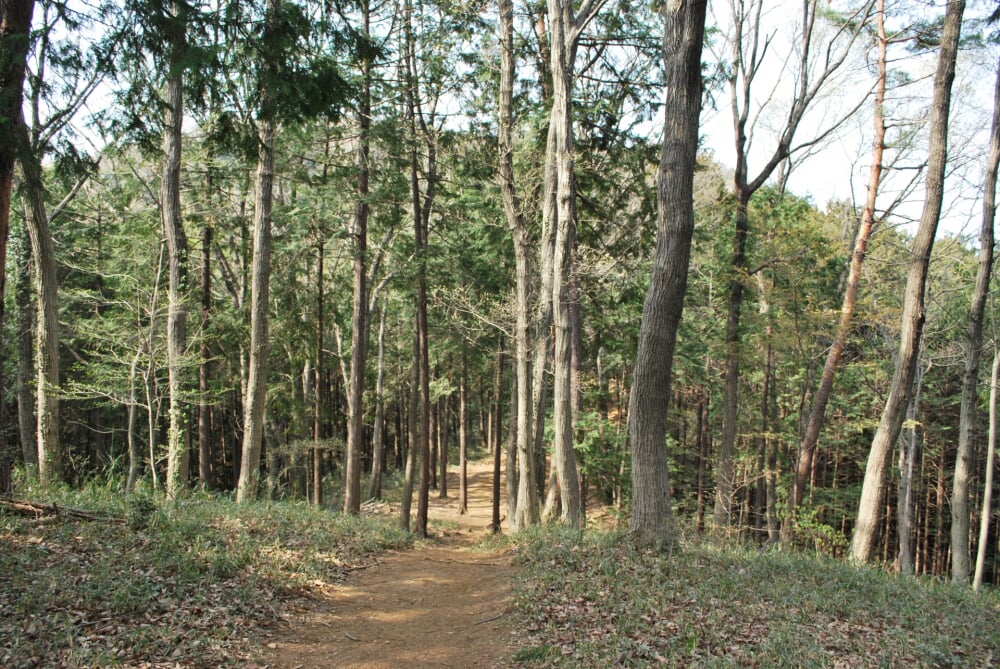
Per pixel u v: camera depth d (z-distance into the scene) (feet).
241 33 24.45
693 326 79.20
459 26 51.19
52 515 26.37
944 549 98.73
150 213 59.00
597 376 85.81
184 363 49.11
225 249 77.92
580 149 54.95
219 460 103.91
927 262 39.04
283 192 75.61
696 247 62.54
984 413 81.97
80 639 16.87
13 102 21.54
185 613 20.01
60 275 69.67
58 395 44.11
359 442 54.90
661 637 19.10
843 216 66.69
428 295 68.64
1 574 19.76
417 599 27.63
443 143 54.95
